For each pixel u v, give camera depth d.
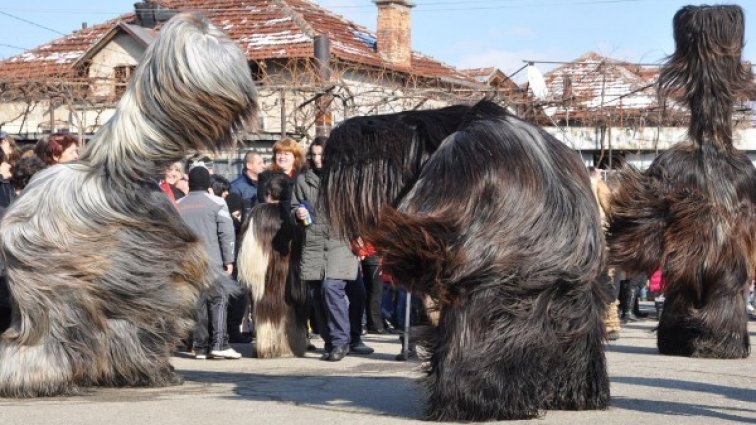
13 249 7.83
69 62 28.94
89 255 7.83
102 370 8.03
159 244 8.05
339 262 10.63
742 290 10.49
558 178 6.66
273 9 27.91
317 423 6.66
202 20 7.85
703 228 10.17
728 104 10.35
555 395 6.91
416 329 6.83
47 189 7.95
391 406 7.38
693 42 10.38
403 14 28.50
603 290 6.93
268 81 18.23
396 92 21.11
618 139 22.17
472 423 6.53
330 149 7.00
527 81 22.00
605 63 24.44
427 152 6.84
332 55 23.69
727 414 7.02
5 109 21.52
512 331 6.46
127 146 7.87
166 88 7.72
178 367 10.09
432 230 6.43
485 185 6.48
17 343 7.86
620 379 8.78
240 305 12.39
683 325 10.70
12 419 6.79
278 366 10.24
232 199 12.47
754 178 10.45
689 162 10.33
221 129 7.86
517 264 6.42
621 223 10.23
